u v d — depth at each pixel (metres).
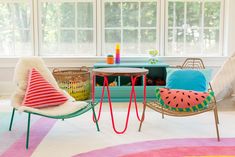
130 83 4.46
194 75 3.22
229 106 4.04
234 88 3.84
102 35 4.80
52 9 4.77
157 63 4.47
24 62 3.12
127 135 2.87
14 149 2.51
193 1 4.74
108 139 2.76
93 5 4.74
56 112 2.66
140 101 4.32
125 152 2.44
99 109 3.55
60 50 4.82
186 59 4.41
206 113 3.67
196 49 4.82
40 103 2.79
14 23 4.77
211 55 4.81
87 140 2.73
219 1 4.74
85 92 4.41
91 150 2.49
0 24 4.77
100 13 4.73
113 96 4.31
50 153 2.43
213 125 3.19
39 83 2.91
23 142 2.68
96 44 4.79
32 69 3.07
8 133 2.93
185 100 2.80
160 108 2.90
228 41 4.66
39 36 4.80
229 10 4.61
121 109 3.88
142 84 4.37
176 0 4.71
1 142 2.69
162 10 4.70
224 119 3.41
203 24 4.78
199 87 3.17
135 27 4.81
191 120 3.38
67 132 2.96
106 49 4.82
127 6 4.77
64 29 4.81
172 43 4.80
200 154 2.38
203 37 4.81
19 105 2.83
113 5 4.76
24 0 4.72
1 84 4.76
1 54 4.82
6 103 4.18
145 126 3.15
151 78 4.63
